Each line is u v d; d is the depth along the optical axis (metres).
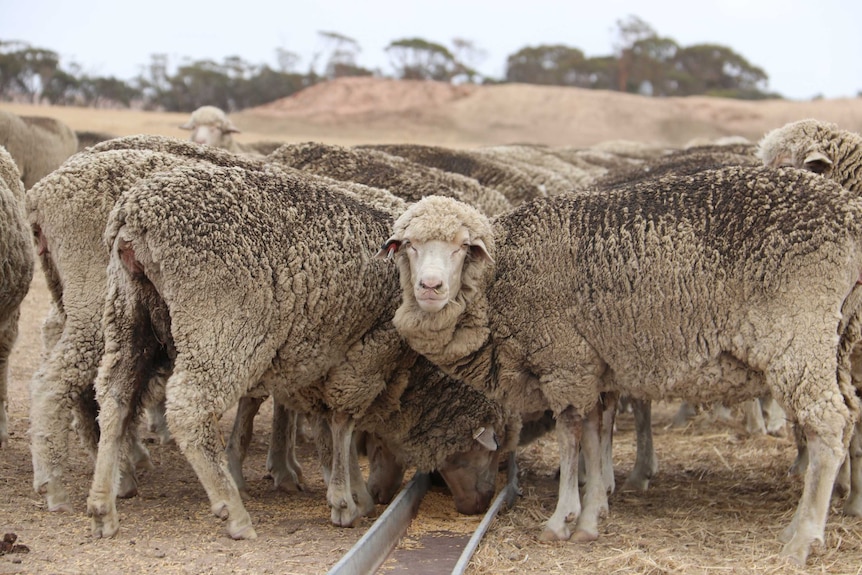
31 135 15.98
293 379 5.46
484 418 6.09
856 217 5.00
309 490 6.45
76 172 5.61
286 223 5.25
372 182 7.73
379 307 5.61
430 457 6.12
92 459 5.80
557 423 5.56
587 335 5.36
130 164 5.73
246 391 5.34
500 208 8.60
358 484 5.96
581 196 5.58
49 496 5.38
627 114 58.66
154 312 5.17
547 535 5.38
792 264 4.95
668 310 5.18
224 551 4.88
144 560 4.65
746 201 5.14
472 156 10.92
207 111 14.53
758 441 7.98
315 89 63.72
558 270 5.37
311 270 5.23
